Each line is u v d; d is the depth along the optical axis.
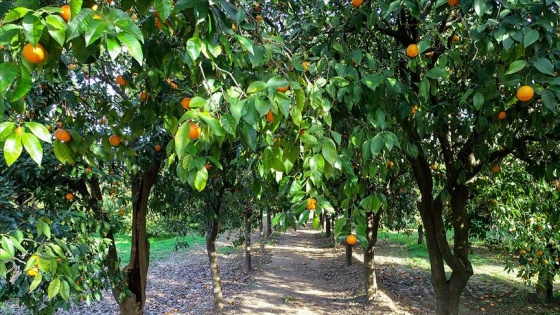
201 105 1.27
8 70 0.99
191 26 1.59
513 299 8.29
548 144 3.46
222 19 1.54
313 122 1.78
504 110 2.63
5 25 0.90
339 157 1.83
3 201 2.90
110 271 4.26
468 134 2.87
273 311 8.43
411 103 2.51
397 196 8.08
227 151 4.05
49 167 3.78
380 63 2.82
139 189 4.93
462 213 4.23
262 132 1.54
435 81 2.41
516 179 5.34
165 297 9.78
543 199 5.19
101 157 2.30
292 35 3.23
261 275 11.78
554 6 1.91
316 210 1.72
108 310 8.67
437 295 4.34
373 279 8.67
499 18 1.85
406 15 3.12
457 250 4.25
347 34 3.23
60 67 1.61
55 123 3.13
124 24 1.00
